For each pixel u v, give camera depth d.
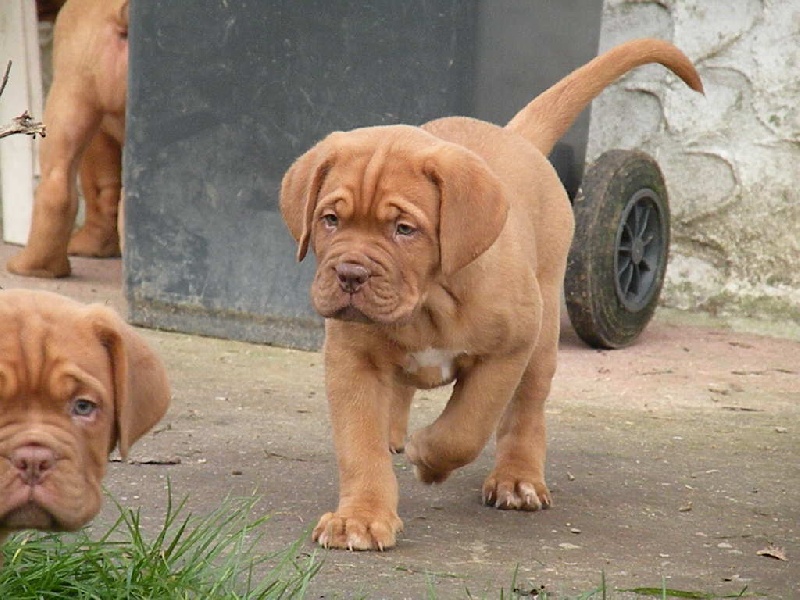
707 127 14.43
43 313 5.27
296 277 12.29
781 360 12.97
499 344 7.52
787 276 14.17
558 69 12.49
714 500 8.48
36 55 16.11
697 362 12.68
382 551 7.16
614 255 12.59
